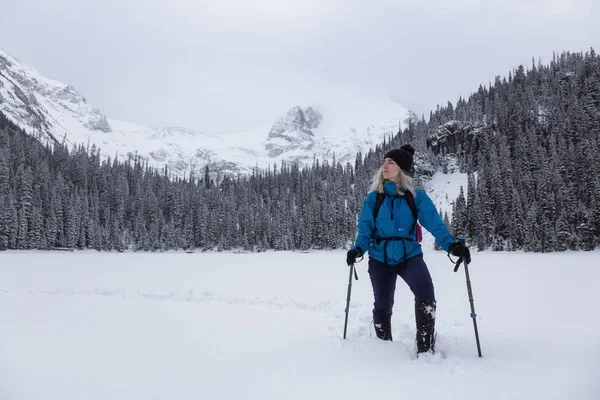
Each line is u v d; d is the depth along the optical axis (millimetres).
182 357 3486
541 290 11797
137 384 2760
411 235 3723
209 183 144625
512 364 3018
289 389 2586
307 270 23203
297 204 115438
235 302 7949
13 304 7332
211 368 3125
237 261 38219
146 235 96312
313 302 8281
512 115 109250
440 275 19203
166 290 11414
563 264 29578
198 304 7531
